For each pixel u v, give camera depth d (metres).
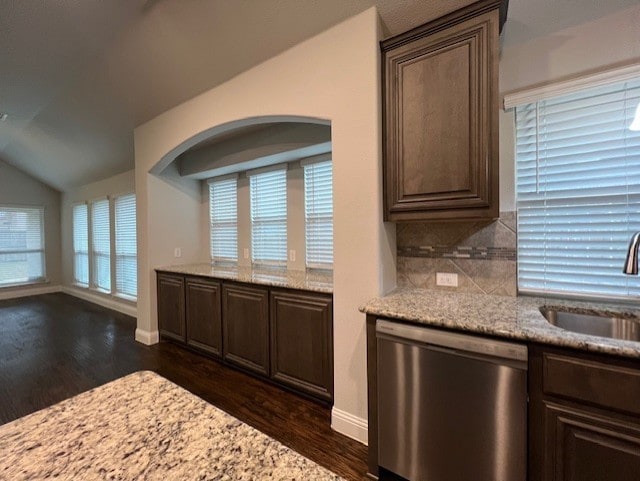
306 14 1.93
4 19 2.35
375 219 1.83
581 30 1.66
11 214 6.48
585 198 1.73
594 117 1.69
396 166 1.80
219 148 3.72
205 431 0.69
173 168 4.01
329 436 2.01
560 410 1.17
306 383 2.42
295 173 3.41
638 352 1.02
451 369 1.39
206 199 4.33
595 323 1.60
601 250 1.71
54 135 4.58
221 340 3.11
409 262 2.19
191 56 2.49
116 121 3.73
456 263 2.04
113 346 3.67
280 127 3.13
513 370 1.25
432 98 1.67
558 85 1.71
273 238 3.67
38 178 6.67
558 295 1.81
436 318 1.44
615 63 1.59
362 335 1.91
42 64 2.94
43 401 2.49
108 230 5.62
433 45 1.66
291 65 2.15
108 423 0.72
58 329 4.33
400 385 1.54
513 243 1.89
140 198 3.80
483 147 1.55
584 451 1.13
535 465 1.23
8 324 4.58
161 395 0.85
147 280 3.77
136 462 0.59
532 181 1.86
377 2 1.76
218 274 3.20
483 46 1.53
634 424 1.05
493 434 1.30
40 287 6.84
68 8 2.27
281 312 2.57
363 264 1.88
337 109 1.95
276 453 0.62
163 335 3.75
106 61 2.85
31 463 0.59
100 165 5.06
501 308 1.61
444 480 1.43
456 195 1.63
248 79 2.41
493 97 1.52
